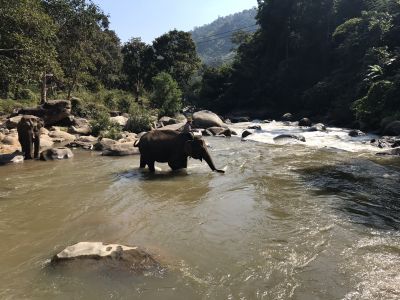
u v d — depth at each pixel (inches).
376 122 866.8
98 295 176.4
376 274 194.7
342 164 481.1
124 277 190.4
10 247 233.1
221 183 392.5
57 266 199.5
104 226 268.7
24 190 364.5
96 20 1316.4
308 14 1632.6
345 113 1082.7
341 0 1547.7
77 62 1288.1
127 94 1813.5
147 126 927.7
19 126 540.4
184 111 2226.9
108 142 644.1
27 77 723.4
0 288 184.4
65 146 666.2
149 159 455.2
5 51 692.7
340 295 175.6
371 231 254.1
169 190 367.6
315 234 249.1
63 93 1456.7
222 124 1014.4
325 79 1366.9
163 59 2402.8
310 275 194.5
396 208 303.1
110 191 363.6
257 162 505.4
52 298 174.9
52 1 1163.3
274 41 1935.3
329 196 337.4
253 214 291.4
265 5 1943.9
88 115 1184.2
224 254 221.1
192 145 446.3
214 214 293.7
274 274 196.1
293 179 402.9
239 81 1957.4
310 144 681.0
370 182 385.7
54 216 290.2
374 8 1374.3
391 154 544.1
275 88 1716.3
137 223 275.3
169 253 222.4
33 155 554.9
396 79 857.5
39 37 728.3
